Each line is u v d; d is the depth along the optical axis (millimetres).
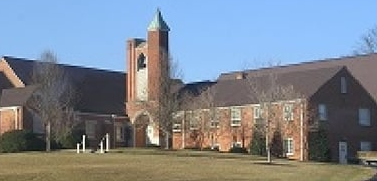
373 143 68312
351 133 66438
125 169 36938
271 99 63156
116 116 75688
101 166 38875
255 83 69375
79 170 35875
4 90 70938
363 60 76875
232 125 69312
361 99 68062
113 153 52375
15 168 37625
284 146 63344
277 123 63312
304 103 63062
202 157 50312
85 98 74688
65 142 63781
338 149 65000
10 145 59250
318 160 61812
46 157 45781
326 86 65188
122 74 83688
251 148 63781
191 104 70688
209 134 70688
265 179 34719
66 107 67125
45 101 64438
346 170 43094
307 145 62531
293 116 63406
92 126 73688
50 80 66750
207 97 70875
